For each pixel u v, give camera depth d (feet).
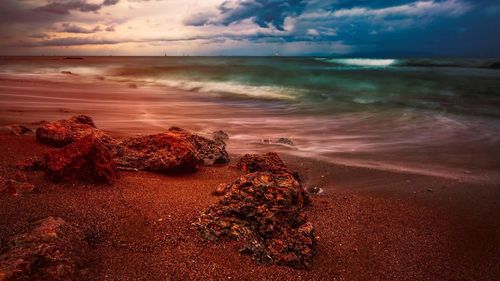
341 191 29.68
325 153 41.29
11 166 25.63
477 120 62.85
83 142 23.77
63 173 22.79
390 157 40.14
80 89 97.66
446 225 24.03
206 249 17.51
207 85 123.85
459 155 41.34
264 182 20.85
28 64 311.47
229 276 15.84
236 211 19.47
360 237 21.43
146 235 18.17
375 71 147.74
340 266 18.16
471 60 261.24
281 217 19.58
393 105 79.00
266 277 16.11
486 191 30.27
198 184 26.50
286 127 56.54
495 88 97.55
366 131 54.54
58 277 13.37
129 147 30.68
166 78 153.17
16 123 43.01
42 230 15.01
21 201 19.54
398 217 24.86
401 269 18.52
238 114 67.62
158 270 15.71
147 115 60.34
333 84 115.24
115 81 142.31
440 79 115.96
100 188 22.75
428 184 31.73
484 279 18.25
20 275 12.53
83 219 18.58
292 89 108.68
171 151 29.30
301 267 17.28
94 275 14.79
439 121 62.23
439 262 19.49
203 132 49.24
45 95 77.10
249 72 156.04
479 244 21.77
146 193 23.02
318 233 21.38
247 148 42.22
